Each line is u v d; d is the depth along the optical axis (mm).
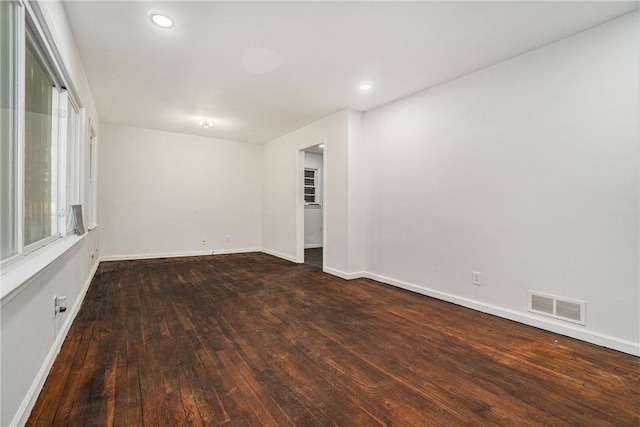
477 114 3051
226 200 6496
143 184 5672
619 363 2008
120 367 1907
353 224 4312
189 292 3604
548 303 2547
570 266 2434
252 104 4102
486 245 2979
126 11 2156
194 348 2184
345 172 4301
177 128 5551
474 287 3076
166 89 3607
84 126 3143
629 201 2164
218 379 1790
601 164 2279
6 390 1207
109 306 3064
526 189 2688
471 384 1761
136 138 5578
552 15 2168
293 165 5664
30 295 1489
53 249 1938
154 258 5770
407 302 3287
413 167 3705
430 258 3510
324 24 2305
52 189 2330
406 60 2848
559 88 2486
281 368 1924
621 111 2188
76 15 2189
